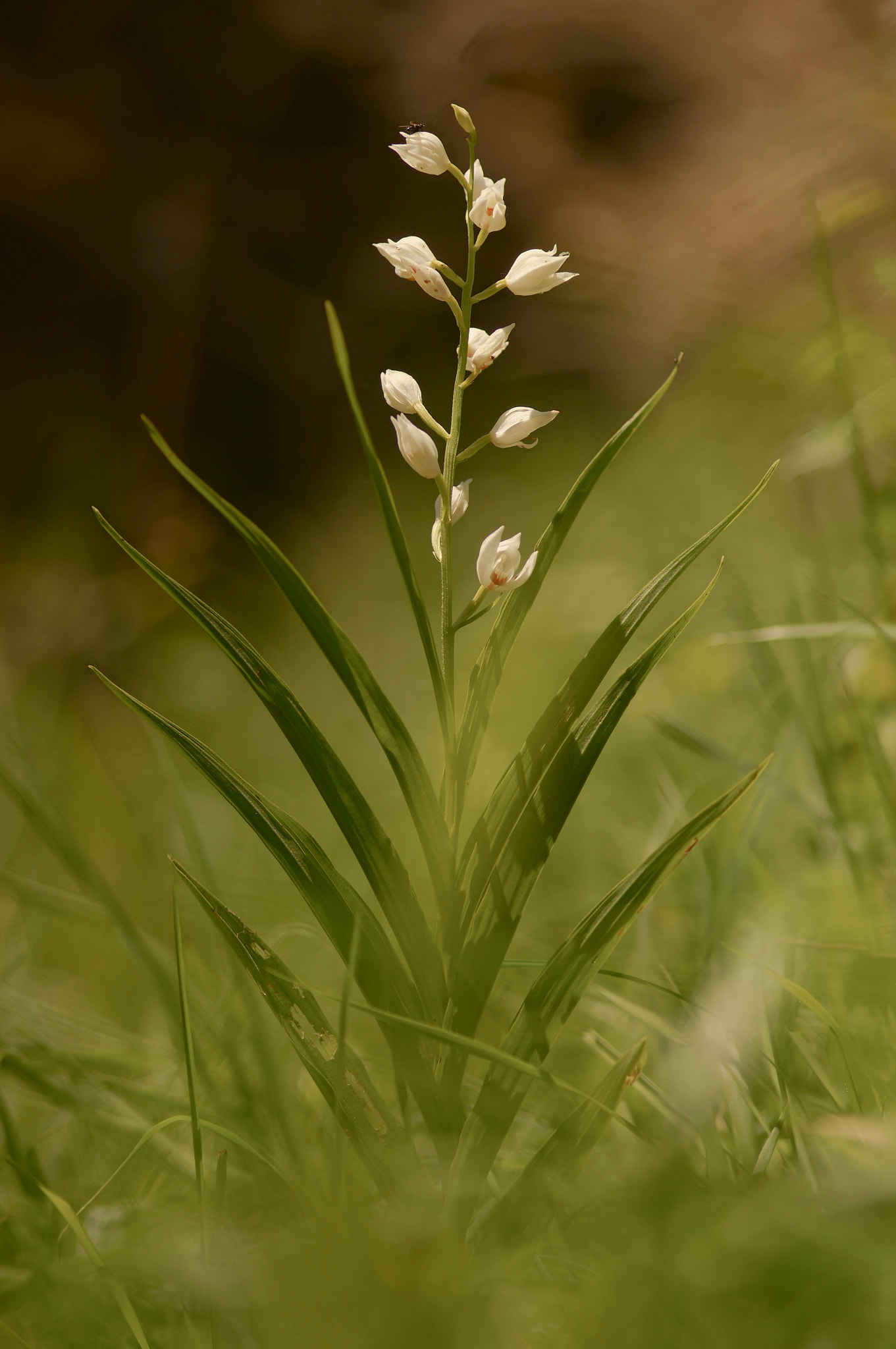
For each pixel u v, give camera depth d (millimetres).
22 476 5402
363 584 4277
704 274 2473
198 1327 1215
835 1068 1277
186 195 5742
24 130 5512
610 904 1224
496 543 1227
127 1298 1204
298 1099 1300
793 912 1335
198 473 5750
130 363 5777
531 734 1228
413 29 5332
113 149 5723
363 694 1218
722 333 2438
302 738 1223
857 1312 1168
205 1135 1292
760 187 2422
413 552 4277
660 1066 1278
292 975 1227
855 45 2551
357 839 1225
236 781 1228
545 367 4465
